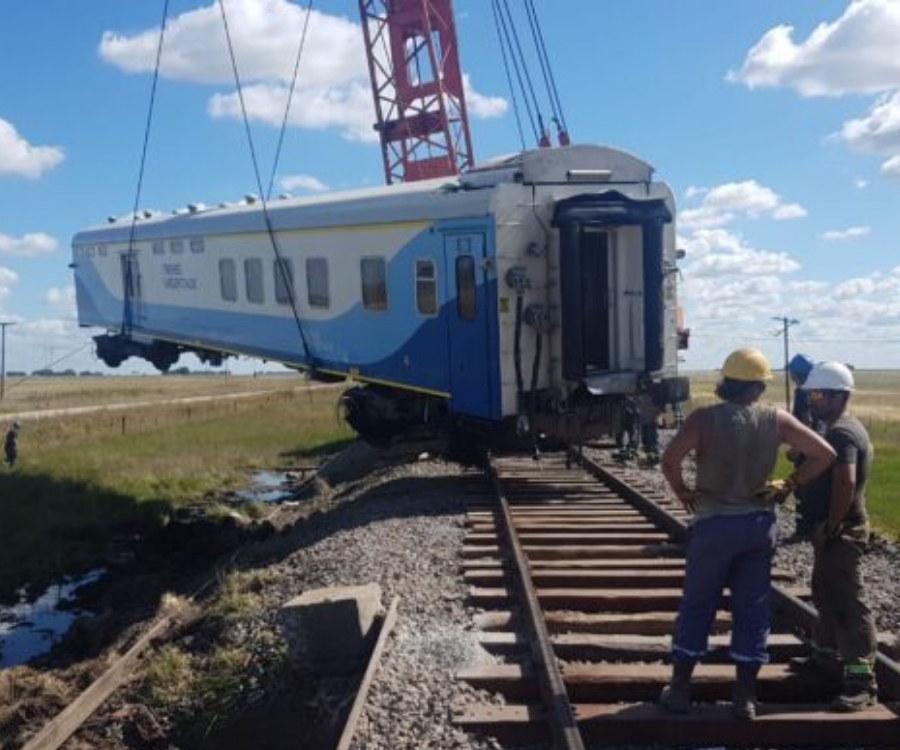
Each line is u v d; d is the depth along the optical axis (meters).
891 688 6.01
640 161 14.15
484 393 13.20
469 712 6.00
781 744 5.61
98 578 14.41
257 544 13.59
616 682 6.22
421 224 14.14
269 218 17.78
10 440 24.16
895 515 12.41
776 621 7.51
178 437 29.66
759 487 5.48
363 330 15.61
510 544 9.87
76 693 8.98
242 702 7.45
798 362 8.70
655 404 14.07
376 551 10.17
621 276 13.95
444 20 29.70
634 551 9.79
